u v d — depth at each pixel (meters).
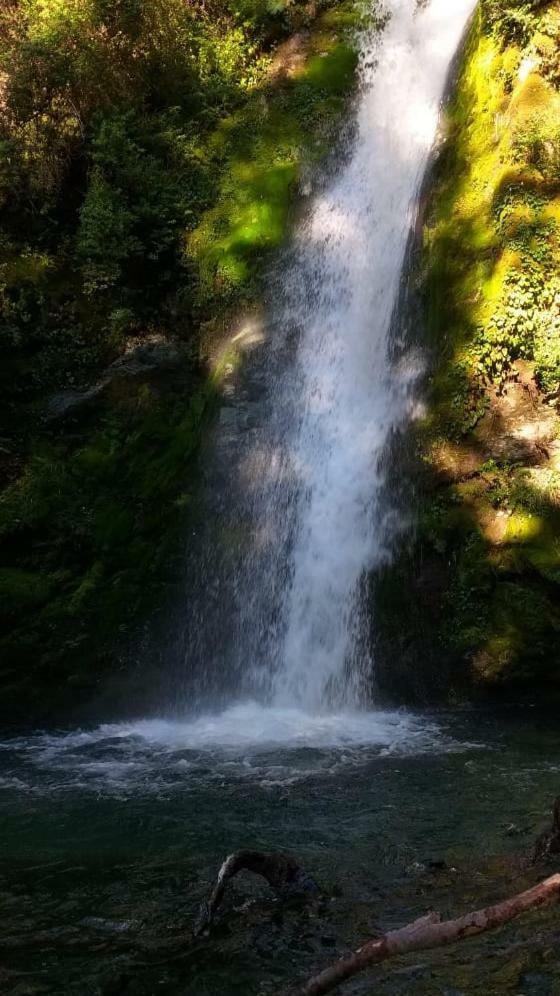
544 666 9.91
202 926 4.61
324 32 17.06
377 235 13.72
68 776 7.96
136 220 13.88
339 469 11.73
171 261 14.38
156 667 11.19
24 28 14.98
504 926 4.37
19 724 10.69
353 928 4.51
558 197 10.99
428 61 15.12
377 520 11.05
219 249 13.91
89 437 12.27
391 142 14.53
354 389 12.51
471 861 5.39
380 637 10.52
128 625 11.30
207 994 3.99
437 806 6.60
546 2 12.05
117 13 15.12
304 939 4.43
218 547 11.71
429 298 11.85
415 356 11.80
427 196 12.85
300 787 7.23
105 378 12.79
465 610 10.25
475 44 13.34
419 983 3.88
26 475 11.78
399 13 16.14
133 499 11.93
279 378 12.94
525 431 10.43
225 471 12.13
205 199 14.74
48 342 12.98
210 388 12.86
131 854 5.88
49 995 4.05
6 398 12.40
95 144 14.24
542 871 5.00
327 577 11.10
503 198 11.18
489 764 7.74
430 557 10.56
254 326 13.36
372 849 5.73
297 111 15.76
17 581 11.11
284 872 4.99
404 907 4.73
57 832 6.39
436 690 10.20
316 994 2.24
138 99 15.26
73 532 11.53
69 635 11.09
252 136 15.46
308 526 11.51
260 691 10.98
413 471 10.90
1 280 12.94
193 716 10.75
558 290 10.52
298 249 14.16
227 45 16.56
